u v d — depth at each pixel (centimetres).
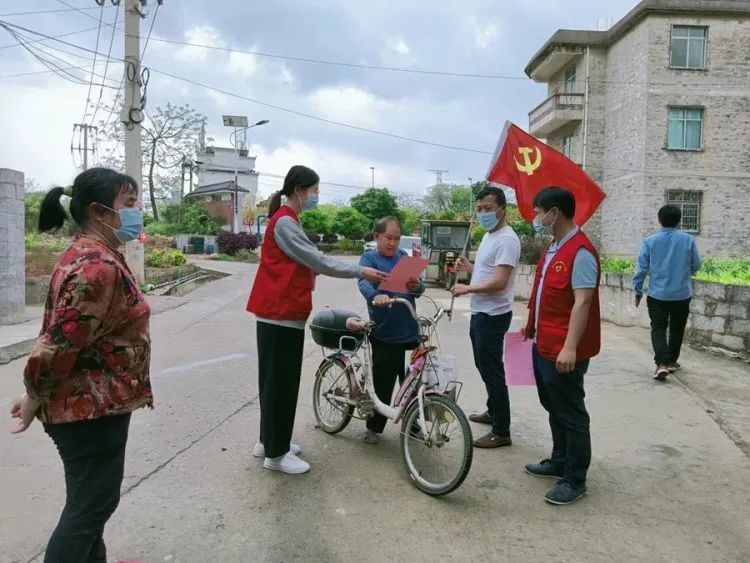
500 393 422
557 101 2267
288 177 375
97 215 229
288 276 365
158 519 315
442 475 370
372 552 287
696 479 373
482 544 296
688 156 1966
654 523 320
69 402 213
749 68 1947
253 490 351
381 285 372
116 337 223
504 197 416
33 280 1085
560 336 342
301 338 378
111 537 296
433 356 371
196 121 4056
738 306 668
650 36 1941
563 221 350
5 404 507
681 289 579
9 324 865
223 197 4294
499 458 407
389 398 427
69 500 225
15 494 343
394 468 388
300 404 529
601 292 1003
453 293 408
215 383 581
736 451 416
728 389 559
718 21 1934
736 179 1967
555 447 378
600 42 2202
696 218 1989
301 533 304
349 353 431
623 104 2106
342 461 399
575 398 344
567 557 286
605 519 324
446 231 1827
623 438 441
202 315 1027
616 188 2161
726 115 1955
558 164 438
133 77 1297
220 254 3014
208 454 405
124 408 223
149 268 1639
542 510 333
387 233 420
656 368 602
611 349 739
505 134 461
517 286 1429
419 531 308
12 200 866
